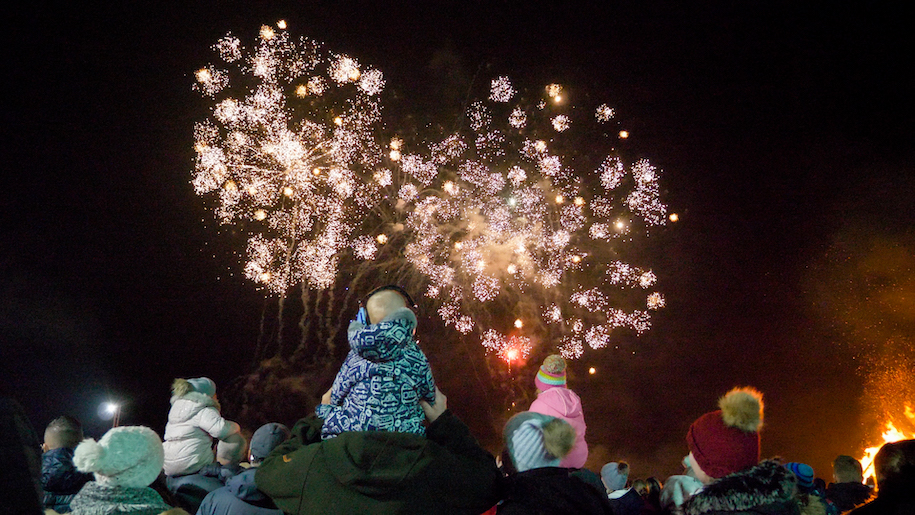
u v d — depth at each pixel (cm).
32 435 186
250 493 311
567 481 273
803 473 367
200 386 416
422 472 253
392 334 271
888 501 258
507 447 290
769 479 262
